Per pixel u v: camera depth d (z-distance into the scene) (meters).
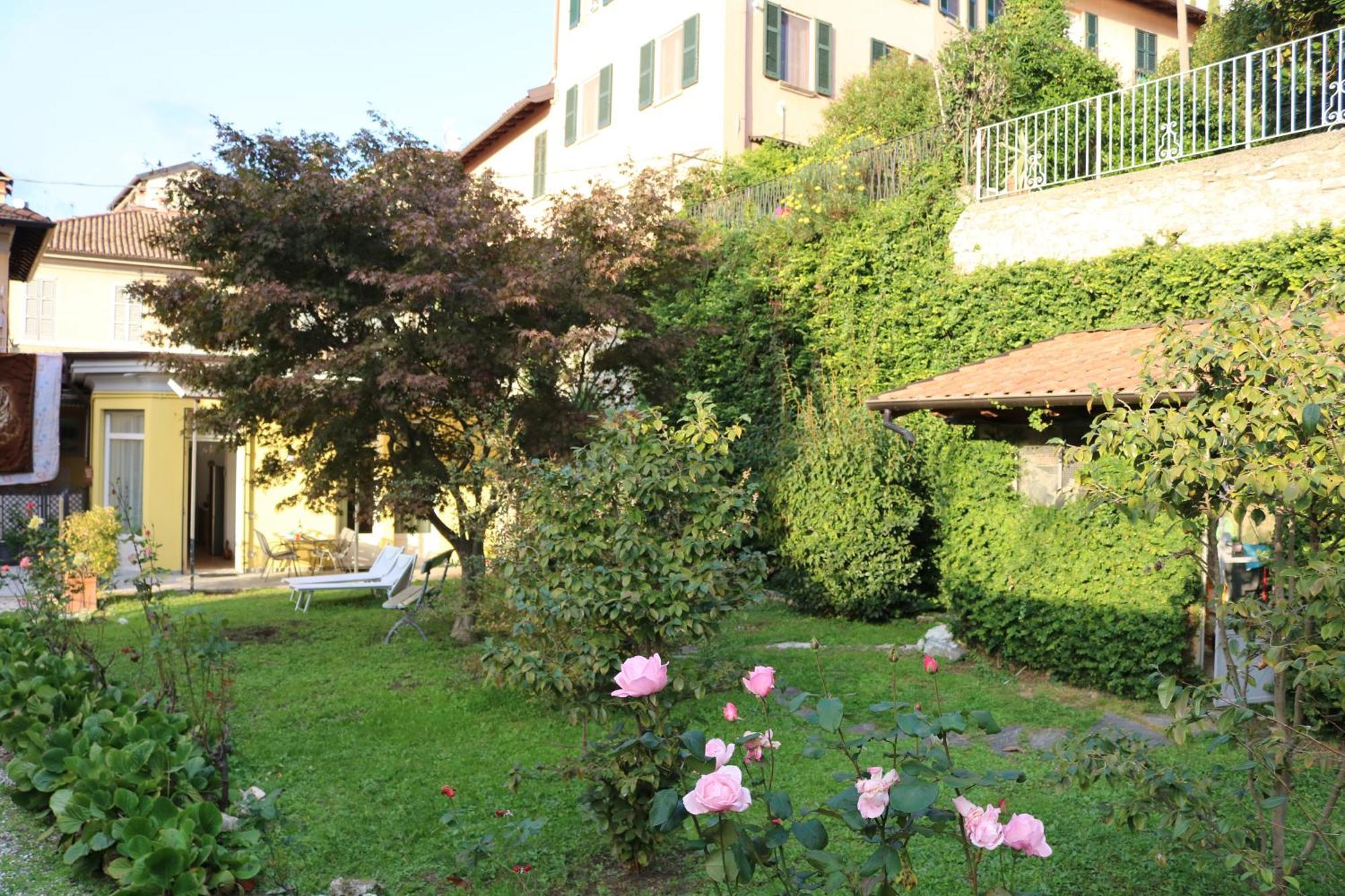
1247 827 3.83
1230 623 4.05
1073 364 9.68
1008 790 6.12
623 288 12.40
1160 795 3.87
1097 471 4.27
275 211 10.30
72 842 4.98
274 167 10.91
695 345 12.65
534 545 5.82
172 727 6.09
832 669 9.52
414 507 11.06
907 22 23.27
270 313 10.70
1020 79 14.79
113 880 4.69
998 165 13.38
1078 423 9.33
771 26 20.72
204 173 10.41
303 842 5.39
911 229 13.70
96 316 24.22
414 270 10.55
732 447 14.12
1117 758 3.90
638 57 22.36
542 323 11.05
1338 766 3.76
